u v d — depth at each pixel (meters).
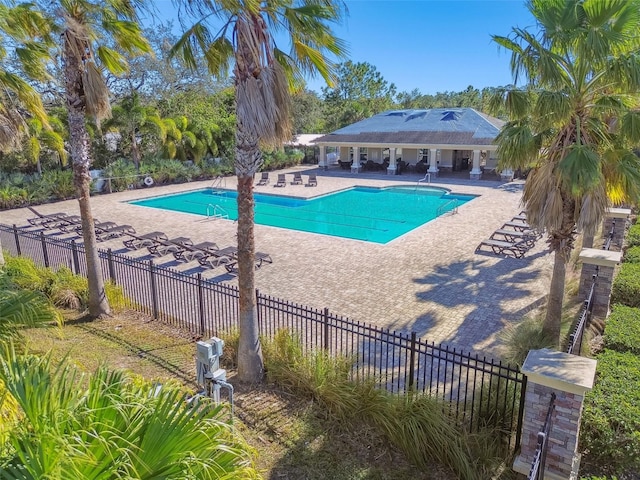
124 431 3.08
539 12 7.25
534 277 12.51
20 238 16.72
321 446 5.76
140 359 7.92
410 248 15.67
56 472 2.53
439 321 9.77
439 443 5.43
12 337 5.95
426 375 7.58
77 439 2.69
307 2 6.21
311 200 27.47
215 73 7.27
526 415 5.11
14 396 3.19
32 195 24.80
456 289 11.68
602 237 13.56
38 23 8.56
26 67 9.56
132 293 11.44
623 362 6.64
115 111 29.11
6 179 25.14
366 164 39.91
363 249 15.62
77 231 18.20
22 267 10.88
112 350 8.23
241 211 6.88
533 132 8.10
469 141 32.81
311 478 5.21
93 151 30.95
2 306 6.10
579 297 9.78
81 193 9.26
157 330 9.24
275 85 6.26
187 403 3.59
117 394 3.38
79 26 8.18
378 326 9.57
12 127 10.14
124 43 8.84
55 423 2.86
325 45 6.71
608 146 7.66
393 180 33.34
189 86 34.78
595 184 6.84
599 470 5.49
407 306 10.60
